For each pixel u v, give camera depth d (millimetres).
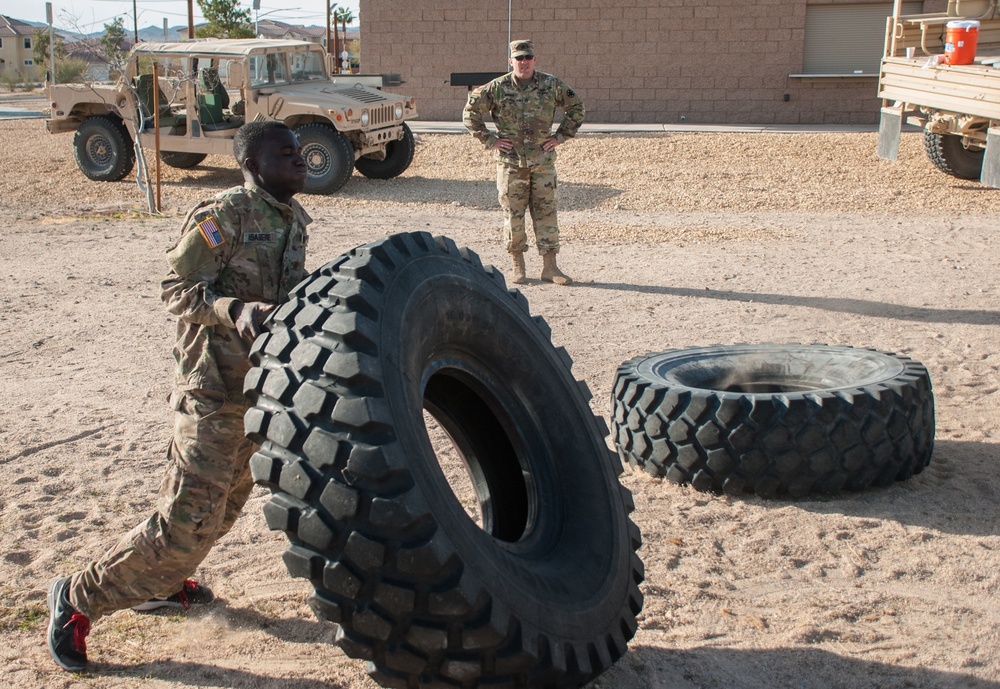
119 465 4781
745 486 4344
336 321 2369
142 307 8070
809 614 3377
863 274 8930
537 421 3107
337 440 2248
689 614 3385
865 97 22578
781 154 16781
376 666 2395
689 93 23266
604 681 2949
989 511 4203
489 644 2314
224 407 2803
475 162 17109
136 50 14742
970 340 6797
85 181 15828
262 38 15633
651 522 4129
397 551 2230
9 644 3209
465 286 2873
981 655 3090
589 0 23172
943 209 12445
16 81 47344
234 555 3859
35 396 5879
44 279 9102
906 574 3670
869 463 4332
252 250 2824
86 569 2984
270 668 3062
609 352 6641
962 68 12266
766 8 22516
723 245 10523
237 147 2867
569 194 14188
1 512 4238
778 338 6898
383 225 11836
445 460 4844
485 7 23594
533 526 2953
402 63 24188
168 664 3088
